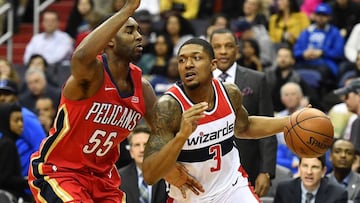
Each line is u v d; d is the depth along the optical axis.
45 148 10.20
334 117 17.00
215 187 10.30
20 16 24.56
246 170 12.84
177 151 9.45
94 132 10.04
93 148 10.12
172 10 22.58
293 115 10.35
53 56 22.17
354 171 14.85
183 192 10.20
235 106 10.33
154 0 23.89
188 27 20.92
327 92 19.39
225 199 10.32
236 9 23.33
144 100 10.31
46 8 24.94
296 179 13.45
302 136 10.20
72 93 9.87
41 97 19.16
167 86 18.75
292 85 17.22
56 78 20.73
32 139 15.99
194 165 10.13
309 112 10.27
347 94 16.16
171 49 20.33
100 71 9.85
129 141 14.32
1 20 23.55
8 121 15.36
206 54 9.93
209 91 10.06
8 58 23.19
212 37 12.79
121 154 14.52
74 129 10.00
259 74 12.89
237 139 12.80
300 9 22.41
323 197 13.20
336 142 14.28
